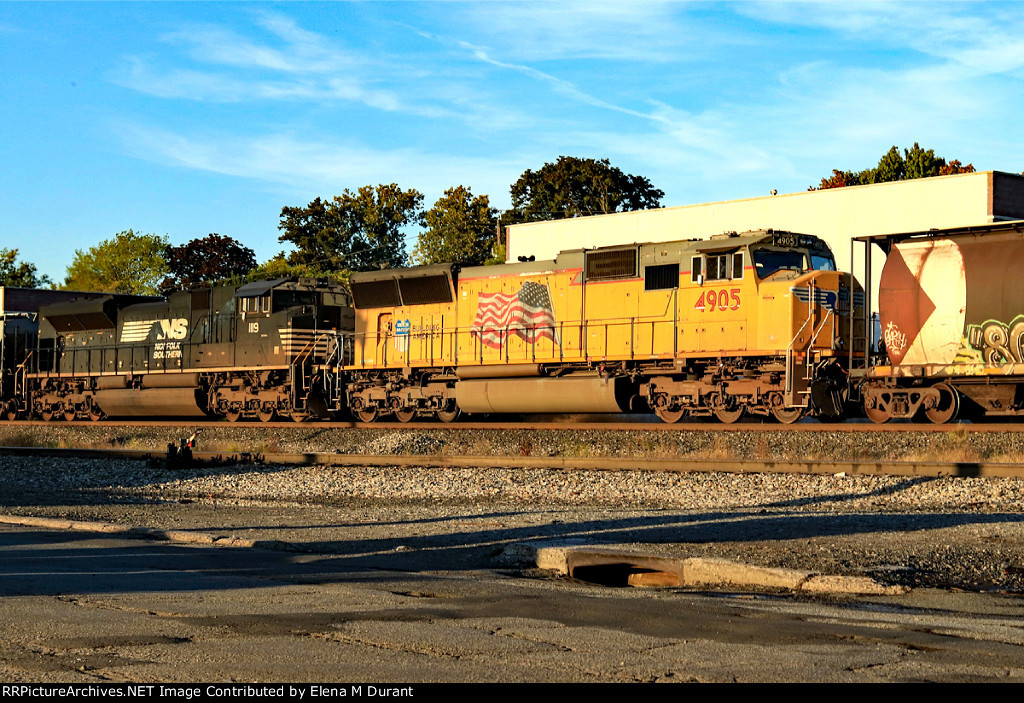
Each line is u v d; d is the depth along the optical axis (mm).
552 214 79750
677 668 6273
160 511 16875
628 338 26672
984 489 16703
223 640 6996
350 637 7109
